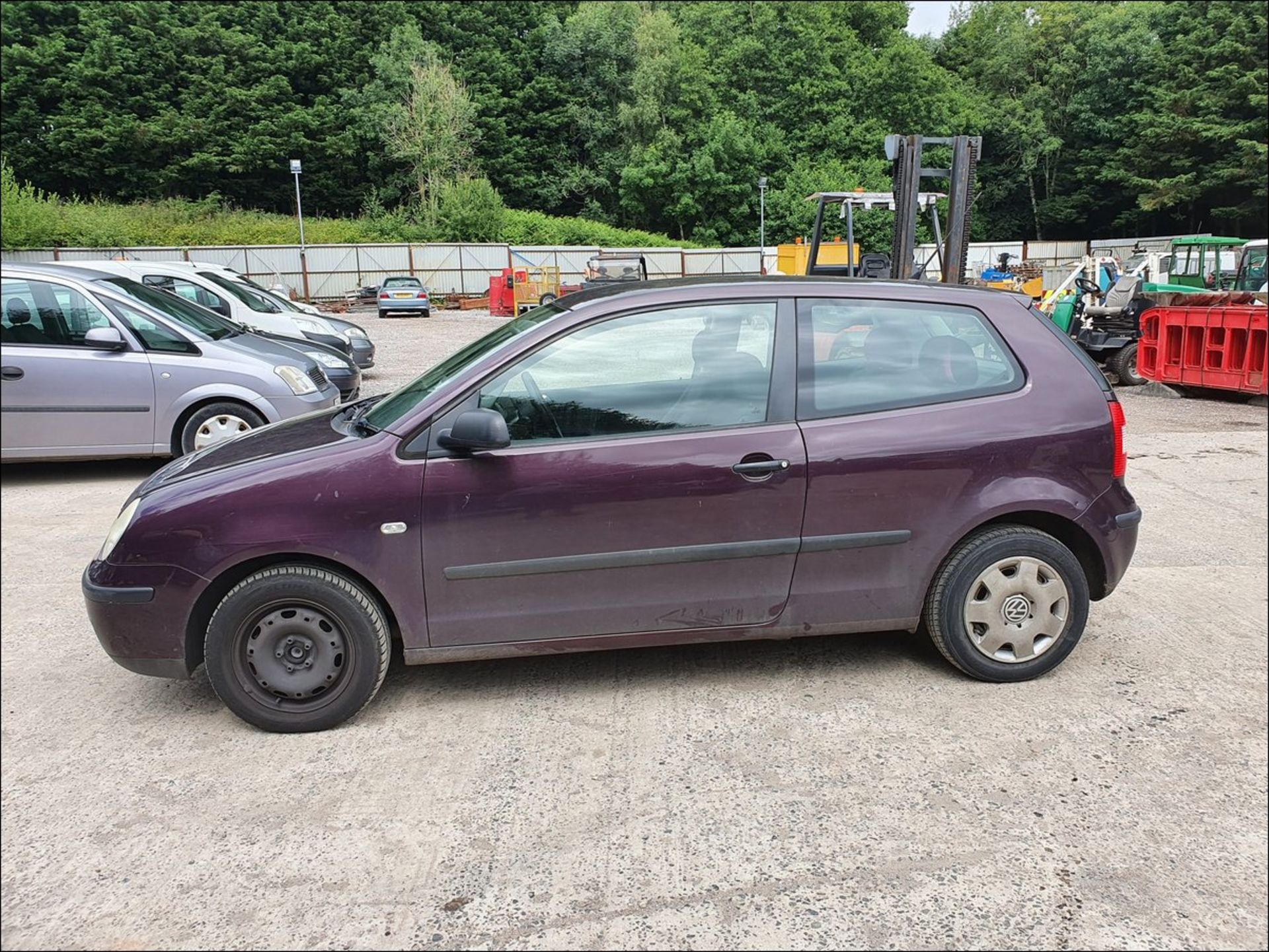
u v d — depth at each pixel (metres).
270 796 2.92
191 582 3.18
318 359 9.33
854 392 3.47
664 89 59.94
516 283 32.12
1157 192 51.53
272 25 59.81
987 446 3.46
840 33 64.00
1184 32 52.75
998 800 2.83
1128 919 2.32
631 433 3.32
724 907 2.37
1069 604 3.57
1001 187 61.31
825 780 2.95
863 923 2.31
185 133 53.28
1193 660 3.85
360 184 58.69
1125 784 2.91
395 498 3.19
